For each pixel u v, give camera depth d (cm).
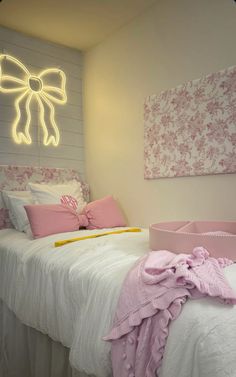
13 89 254
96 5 226
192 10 205
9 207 236
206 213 199
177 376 80
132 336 93
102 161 282
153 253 120
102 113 280
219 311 83
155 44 230
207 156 195
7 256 188
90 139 296
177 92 212
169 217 223
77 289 126
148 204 239
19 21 244
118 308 100
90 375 116
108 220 235
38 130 269
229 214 187
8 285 181
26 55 263
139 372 88
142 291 97
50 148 277
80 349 110
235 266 113
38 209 206
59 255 155
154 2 227
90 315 112
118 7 230
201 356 77
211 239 123
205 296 89
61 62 286
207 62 197
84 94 300
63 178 279
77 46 289
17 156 256
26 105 261
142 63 241
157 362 85
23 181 253
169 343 84
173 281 93
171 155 217
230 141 183
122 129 260
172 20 217
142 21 239
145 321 92
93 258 140
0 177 241
